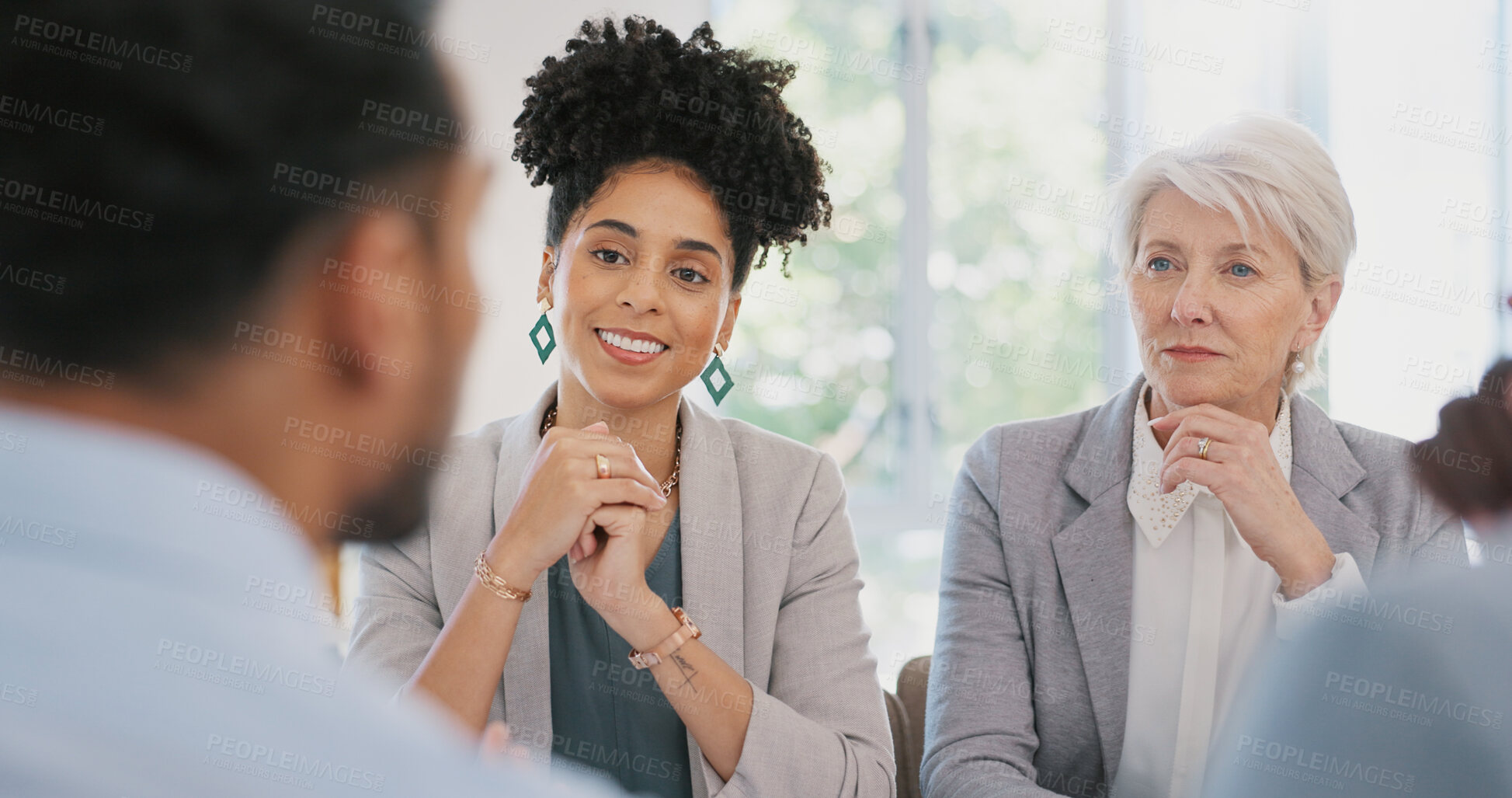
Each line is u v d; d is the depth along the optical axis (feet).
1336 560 4.30
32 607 0.89
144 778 0.88
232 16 0.93
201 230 0.92
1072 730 4.60
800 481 4.56
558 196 4.26
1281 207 4.43
